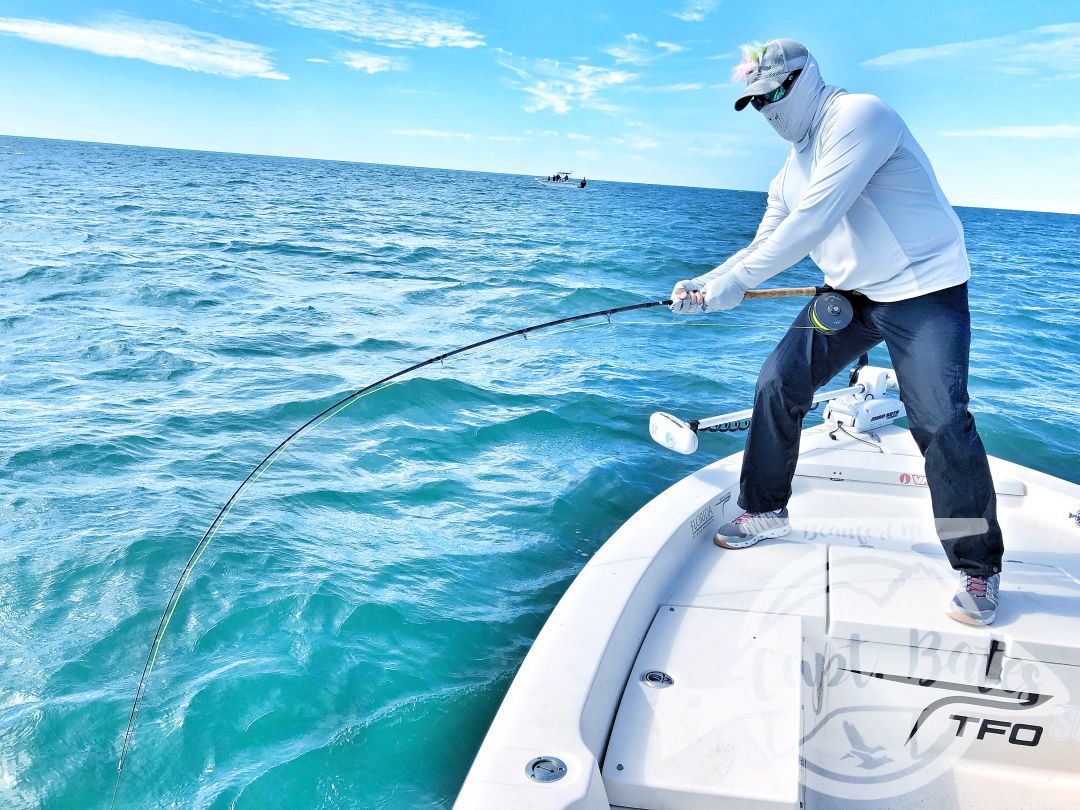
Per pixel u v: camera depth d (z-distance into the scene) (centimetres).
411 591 322
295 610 305
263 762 230
